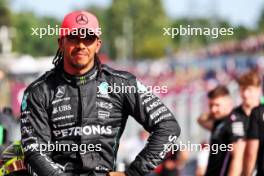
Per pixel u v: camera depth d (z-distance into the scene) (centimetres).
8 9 11181
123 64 8188
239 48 6122
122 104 935
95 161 923
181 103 3684
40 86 927
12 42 10675
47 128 924
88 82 925
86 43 915
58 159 926
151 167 917
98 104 926
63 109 922
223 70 5738
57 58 935
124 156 2642
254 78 1370
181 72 6400
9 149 1023
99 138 924
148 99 934
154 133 924
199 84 4156
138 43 18138
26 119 926
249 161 1296
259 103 1373
